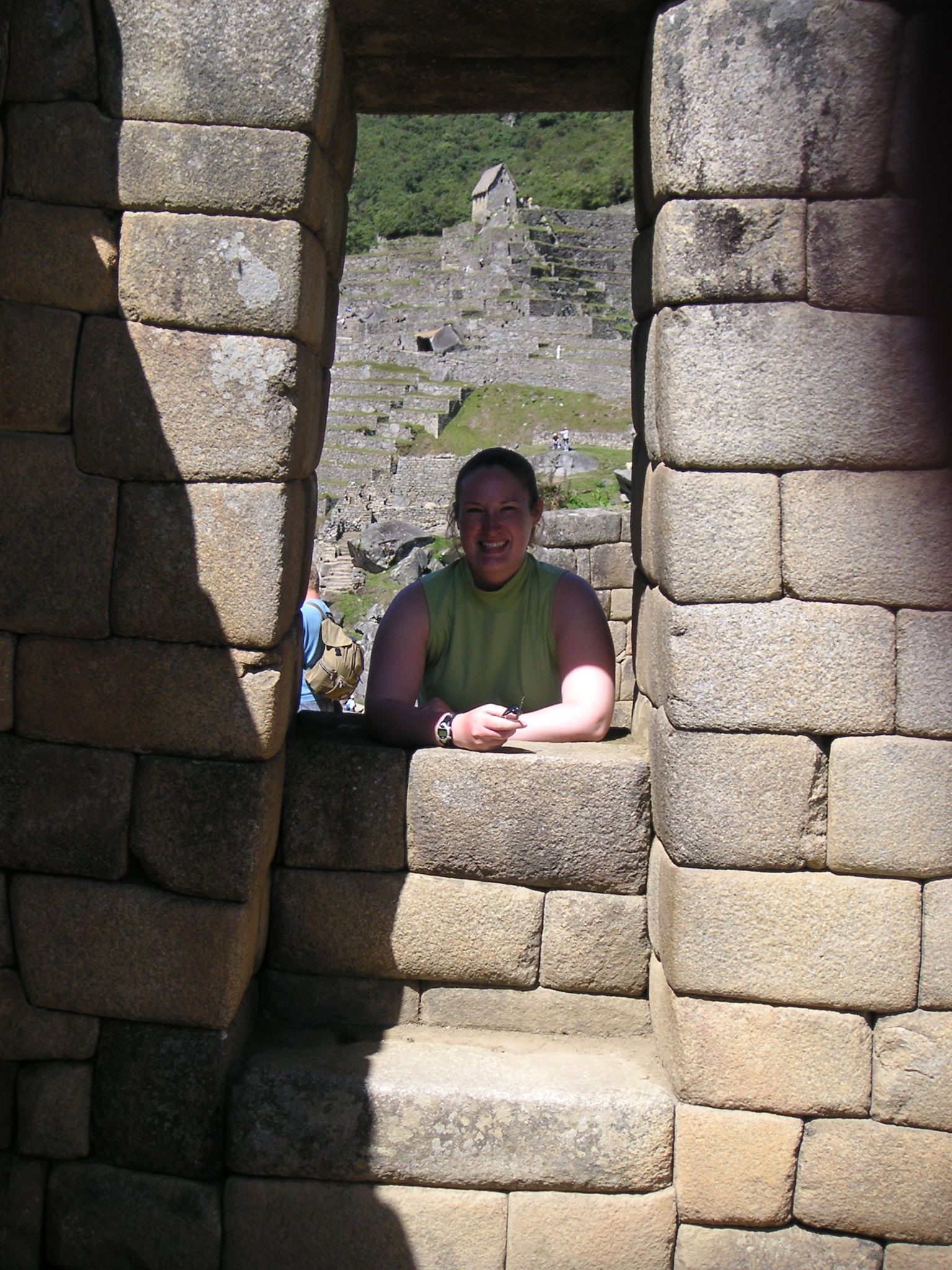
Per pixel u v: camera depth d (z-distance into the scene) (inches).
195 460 127.4
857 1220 126.9
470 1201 129.5
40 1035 133.1
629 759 139.3
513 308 2252.7
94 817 130.8
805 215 121.0
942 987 123.7
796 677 123.1
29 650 130.3
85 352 127.1
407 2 130.9
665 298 125.4
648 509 140.7
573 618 156.5
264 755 129.6
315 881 142.1
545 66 147.5
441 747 143.3
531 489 157.1
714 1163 127.6
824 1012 125.5
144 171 125.3
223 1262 131.6
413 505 1537.9
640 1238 128.9
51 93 125.3
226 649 129.0
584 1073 133.0
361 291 2514.8
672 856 127.2
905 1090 124.6
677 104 122.0
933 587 121.6
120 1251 132.2
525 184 3294.8
